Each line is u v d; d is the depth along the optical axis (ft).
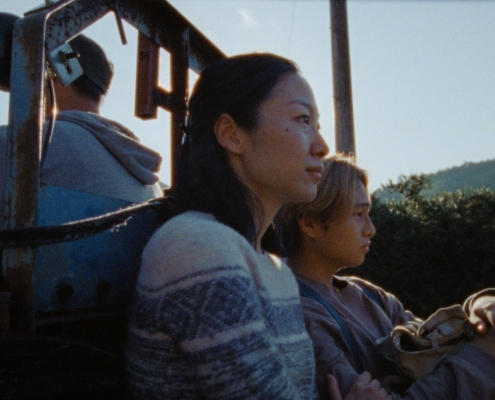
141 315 3.15
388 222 25.80
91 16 4.09
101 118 5.53
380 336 6.20
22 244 3.07
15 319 3.05
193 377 3.02
